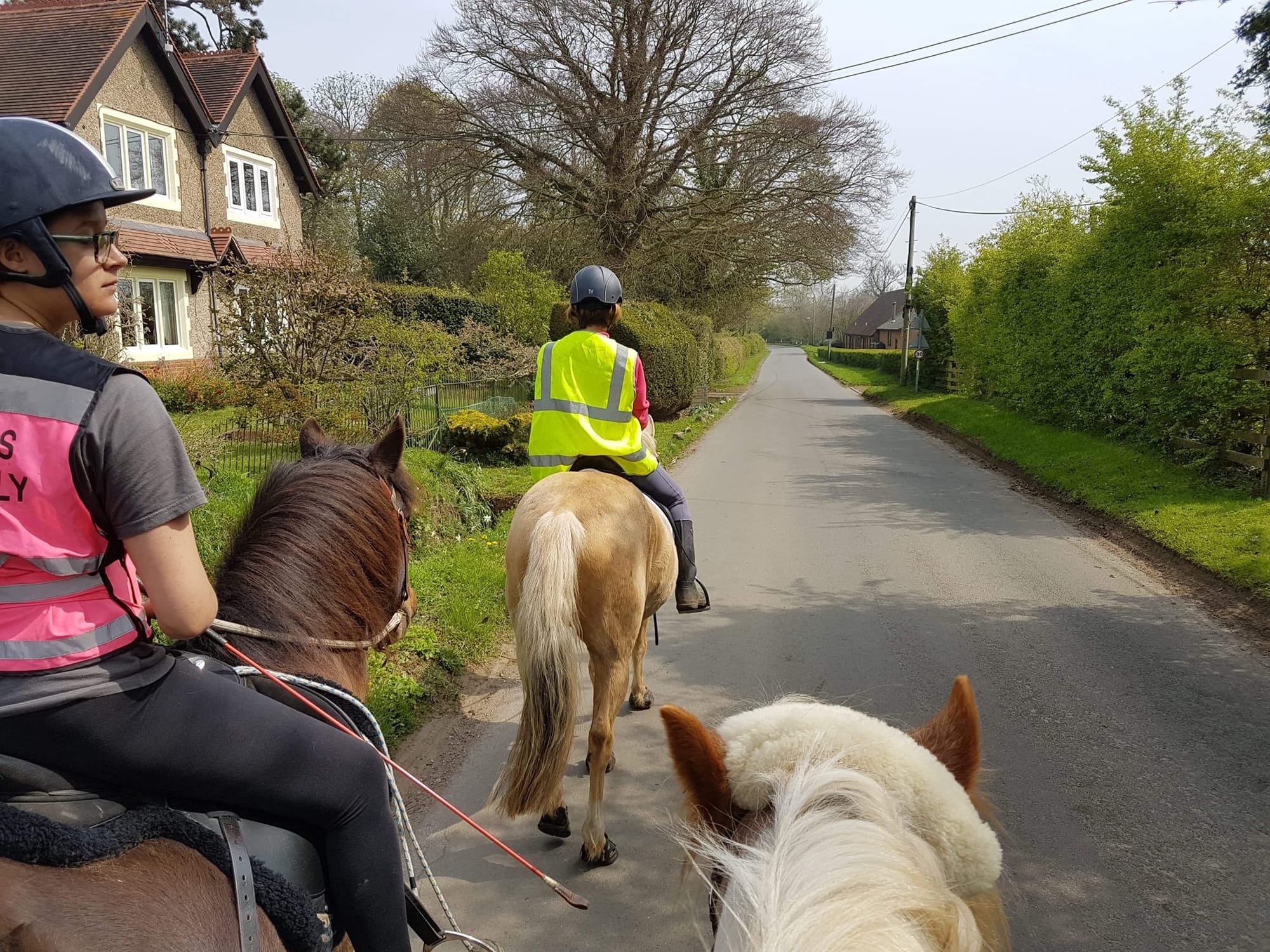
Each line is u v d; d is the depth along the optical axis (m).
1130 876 3.56
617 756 4.68
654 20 29.75
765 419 23.55
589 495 3.74
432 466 9.69
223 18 32.56
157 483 1.42
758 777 1.50
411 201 36.50
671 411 21.03
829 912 1.09
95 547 1.42
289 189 25.00
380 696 4.90
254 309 11.41
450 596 6.71
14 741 1.39
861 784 1.36
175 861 1.51
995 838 1.47
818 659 6.01
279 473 2.32
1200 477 11.20
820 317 126.25
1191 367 11.20
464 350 17.67
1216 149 11.55
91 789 1.49
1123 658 5.98
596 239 31.86
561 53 30.12
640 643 5.02
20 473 1.34
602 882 3.58
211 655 1.97
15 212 1.39
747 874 1.24
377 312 13.49
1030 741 4.75
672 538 4.40
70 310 1.50
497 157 31.45
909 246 34.50
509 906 3.42
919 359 31.48
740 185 30.91
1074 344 15.34
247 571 2.12
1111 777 4.36
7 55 18.06
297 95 35.25
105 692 1.43
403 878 1.84
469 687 5.57
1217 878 3.54
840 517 10.75
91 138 17.61
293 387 11.05
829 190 30.70
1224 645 6.25
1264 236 10.47
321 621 2.15
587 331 4.40
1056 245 17.09
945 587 7.75
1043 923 3.26
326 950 1.70
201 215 20.86
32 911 1.32
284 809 1.66
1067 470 12.98
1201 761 4.52
